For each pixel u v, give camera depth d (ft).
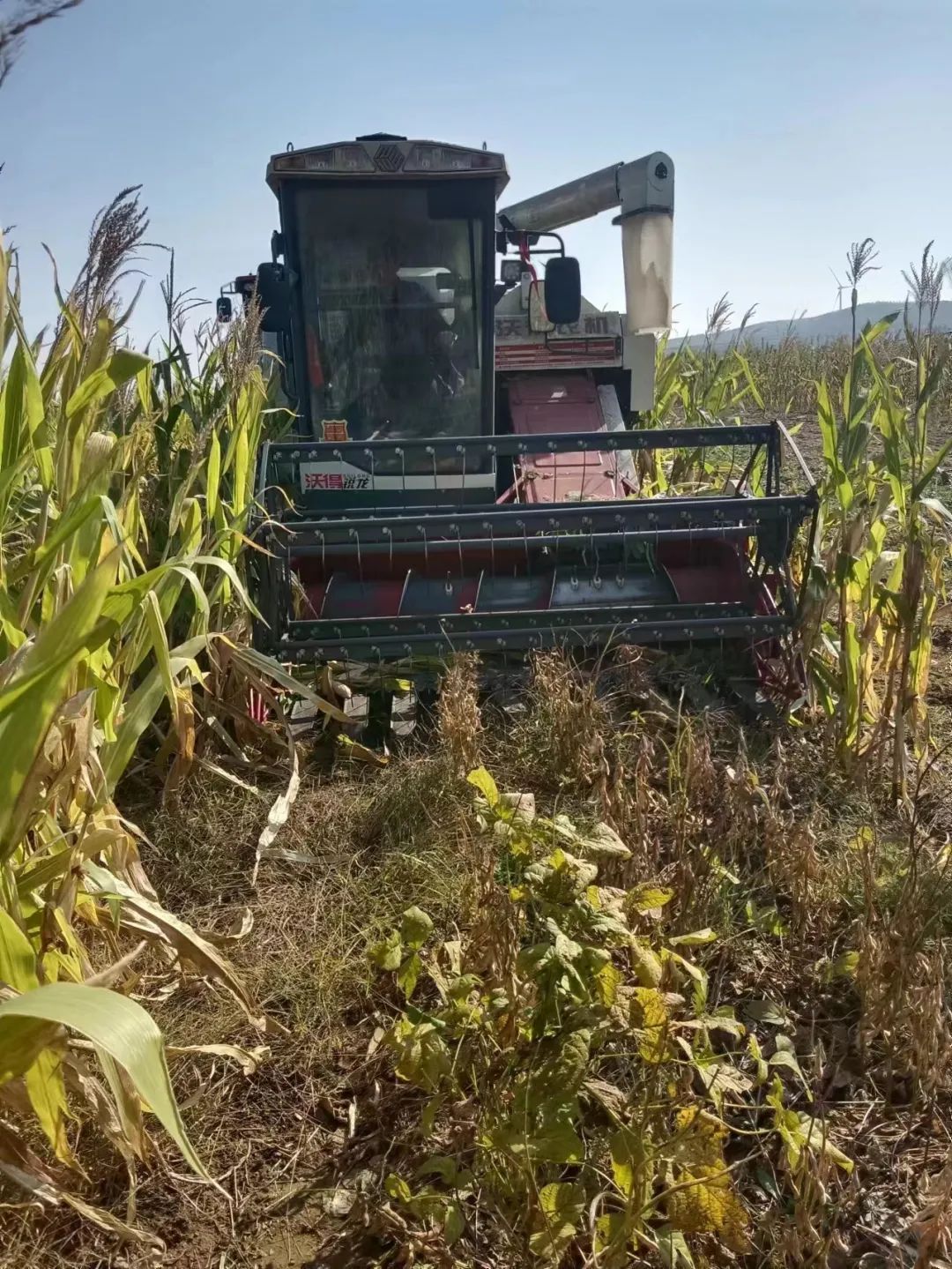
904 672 12.84
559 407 21.62
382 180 19.72
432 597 16.67
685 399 31.32
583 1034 7.18
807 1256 6.84
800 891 10.20
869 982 8.90
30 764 6.16
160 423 14.39
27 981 6.29
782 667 16.22
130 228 7.64
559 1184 6.48
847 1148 7.86
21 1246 7.04
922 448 13.07
